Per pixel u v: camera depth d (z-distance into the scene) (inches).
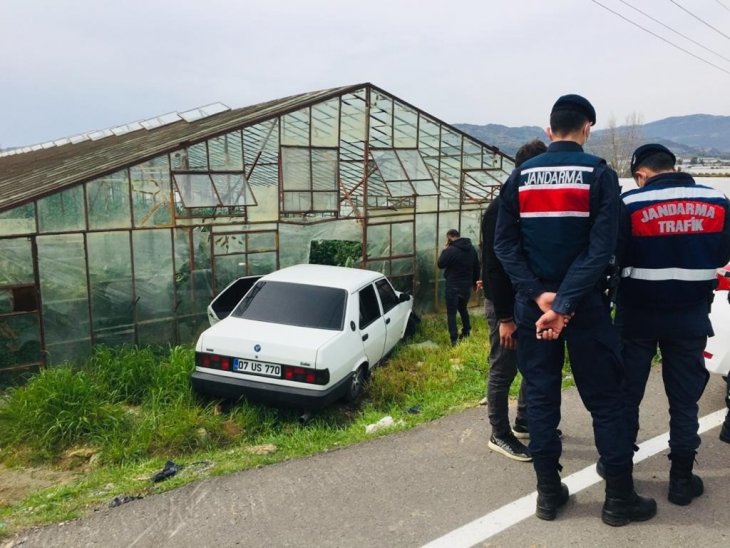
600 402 118.3
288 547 120.8
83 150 645.9
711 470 147.7
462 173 494.0
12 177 520.4
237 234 387.9
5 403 262.4
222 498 141.9
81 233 324.8
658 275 126.1
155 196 352.5
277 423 245.1
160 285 358.0
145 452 214.8
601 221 106.7
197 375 250.2
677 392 131.0
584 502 133.3
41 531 130.5
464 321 378.3
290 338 247.8
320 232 423.8
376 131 448.8
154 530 129.3
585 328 112.7
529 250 115.3
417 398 248.5
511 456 158.6
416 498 138.8
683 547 115.6
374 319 301.9
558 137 115.4
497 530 123.6
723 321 191.6
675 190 125.2
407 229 463.5
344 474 152.5
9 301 306.2
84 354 332.5
